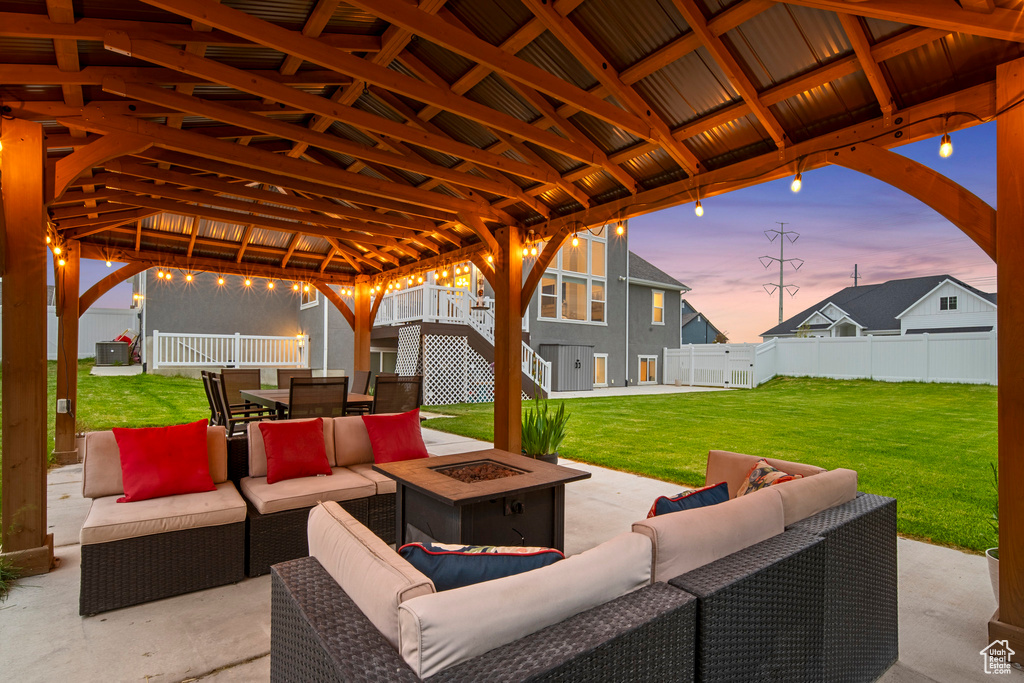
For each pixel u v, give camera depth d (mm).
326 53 2744
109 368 14469
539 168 4371
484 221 5527
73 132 3746
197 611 2766
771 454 6430
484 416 10266
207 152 3703
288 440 3705
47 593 2941
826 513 2125
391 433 4129
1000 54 2506
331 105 3252
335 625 1257
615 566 1416
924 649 2420
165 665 2270
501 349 5535
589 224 4934
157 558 2865
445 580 1395
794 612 1689
